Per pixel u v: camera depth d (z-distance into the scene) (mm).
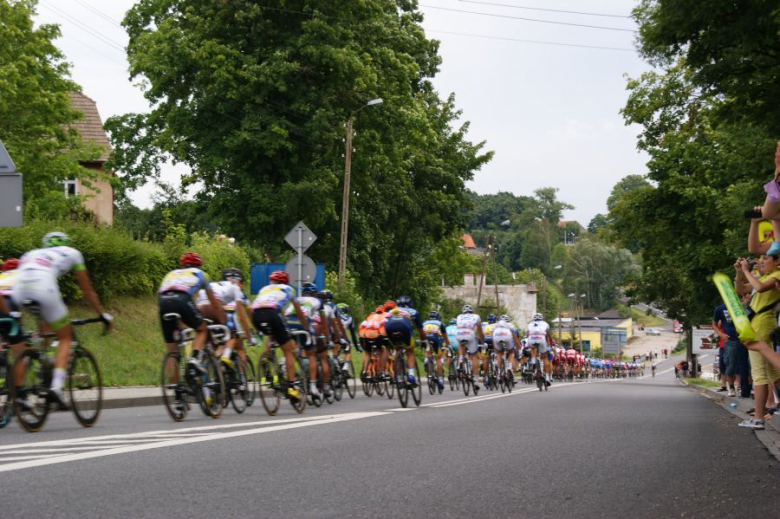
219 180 47000
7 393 11023
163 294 13078
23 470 7371
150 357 25953
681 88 42625
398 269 65562
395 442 10133
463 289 114562
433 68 55969
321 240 54844
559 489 6777
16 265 12172
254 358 30359
